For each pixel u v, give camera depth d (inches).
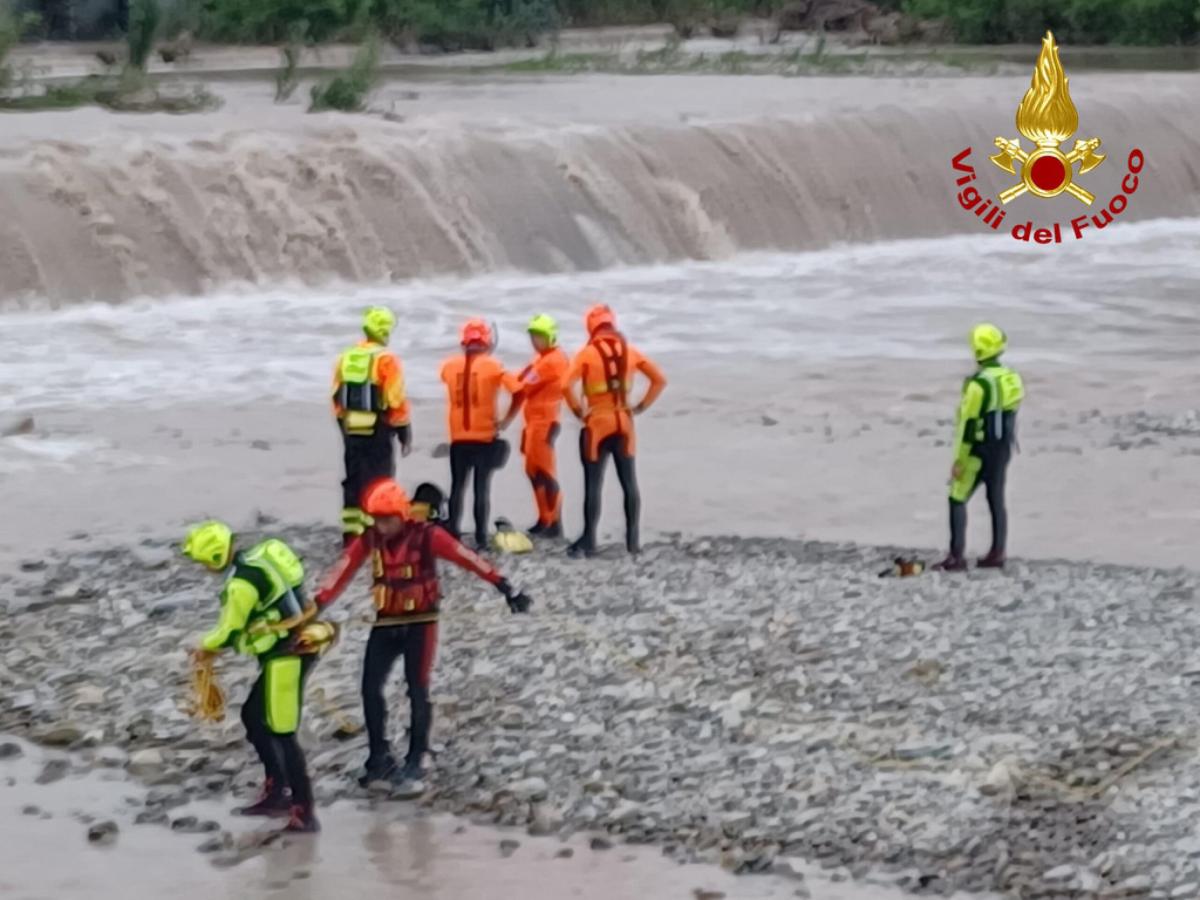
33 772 406.6
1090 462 748.6
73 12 2368.4
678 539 605.3
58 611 521.7
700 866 350.6
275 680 367.2
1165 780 374.9
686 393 906.7
